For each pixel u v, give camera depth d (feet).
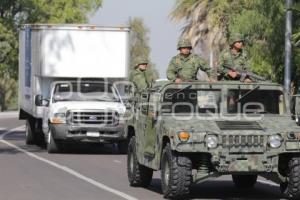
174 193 121.29
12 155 215.72
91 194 132.77
